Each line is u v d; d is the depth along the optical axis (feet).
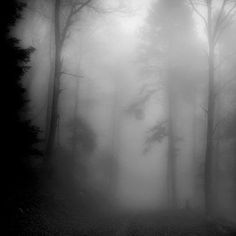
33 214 28.17
